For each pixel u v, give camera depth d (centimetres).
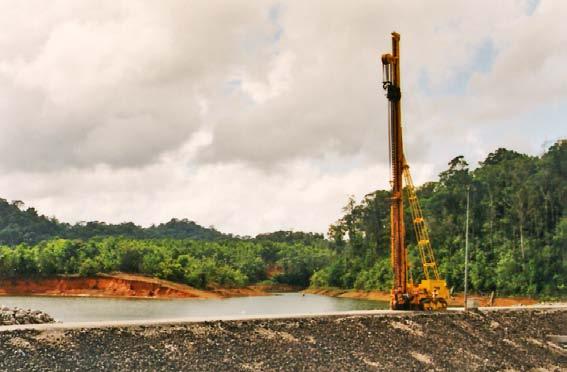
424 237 8375
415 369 5453
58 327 4369
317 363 4991
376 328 6072
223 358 4600
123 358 4219
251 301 16738
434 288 7494
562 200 14875
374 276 19112
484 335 6900
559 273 13875
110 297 18062
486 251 15638
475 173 17625
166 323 4822
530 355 6744
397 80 7575
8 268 19938
